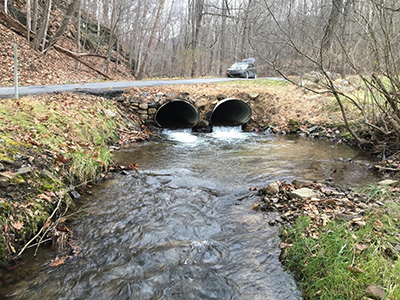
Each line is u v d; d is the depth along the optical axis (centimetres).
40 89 1030
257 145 968
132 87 1212
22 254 377
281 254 388
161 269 364
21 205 412
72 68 2105
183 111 1292
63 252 391
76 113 809
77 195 539
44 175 495
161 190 586
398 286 288
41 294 322
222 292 330
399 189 523
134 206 518
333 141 1005
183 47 4372
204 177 665
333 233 376
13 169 456
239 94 1284
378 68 677
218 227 459
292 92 1316
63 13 2725
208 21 3741
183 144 964
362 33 721
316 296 311
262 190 575
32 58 1714
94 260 378
